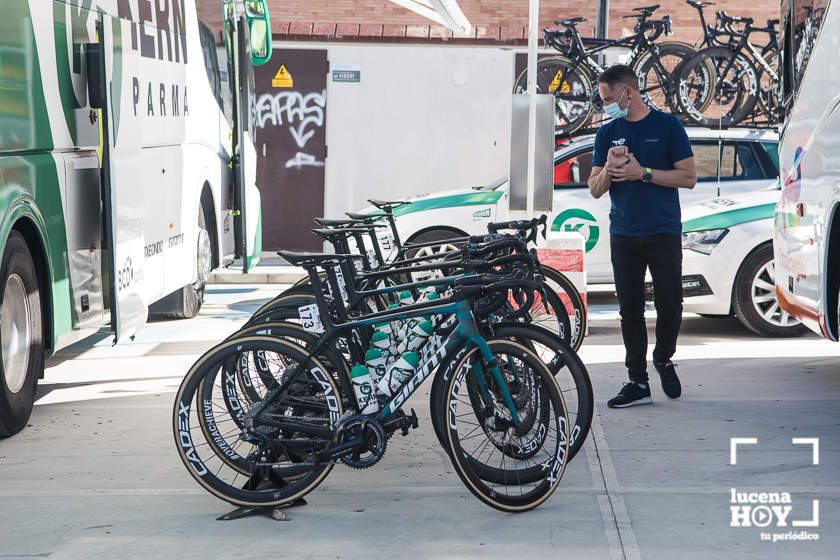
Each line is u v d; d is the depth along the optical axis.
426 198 13.16
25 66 7.30
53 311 7.79
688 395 8.40
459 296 5.75
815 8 8.30
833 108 7.78
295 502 5.92
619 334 11.49
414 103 18.20
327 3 19.88
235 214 14.04
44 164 7.62
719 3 19.80
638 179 7.72
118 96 8.61
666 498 5.96
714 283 11.14
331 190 18.36
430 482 6.33
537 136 10.98
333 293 5.83
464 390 6.37
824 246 7.96
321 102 18.23
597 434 7.26
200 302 13.22
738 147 13.46
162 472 6.57
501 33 18.11
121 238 8.49
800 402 8.15
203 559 5.15
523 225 6.95
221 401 6.11
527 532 5.46
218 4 13.39
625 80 7.73
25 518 5.75
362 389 5.74
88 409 8.26
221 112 13.41
